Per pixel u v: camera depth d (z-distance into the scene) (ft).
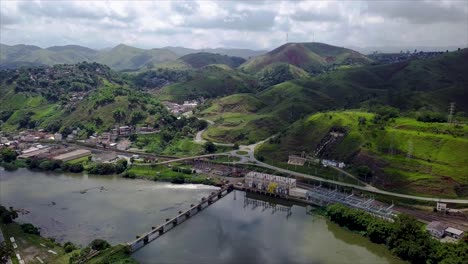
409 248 549.95
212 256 576.20
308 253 585.63
